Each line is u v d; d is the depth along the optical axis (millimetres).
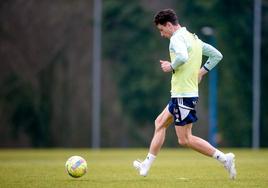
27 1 125500
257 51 112750
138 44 133375
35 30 125812
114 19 134000
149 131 130000
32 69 125500
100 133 128375
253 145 110250
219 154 31031
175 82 30969
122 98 130750
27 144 125188
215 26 134500
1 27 124250
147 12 134875
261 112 129000
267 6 132125
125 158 65000
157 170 39781
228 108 129875
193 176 34688
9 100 124562
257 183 30141
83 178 33469
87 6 128500
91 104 126250
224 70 131750
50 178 33438
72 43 127438
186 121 30922
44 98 125625
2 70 124375
